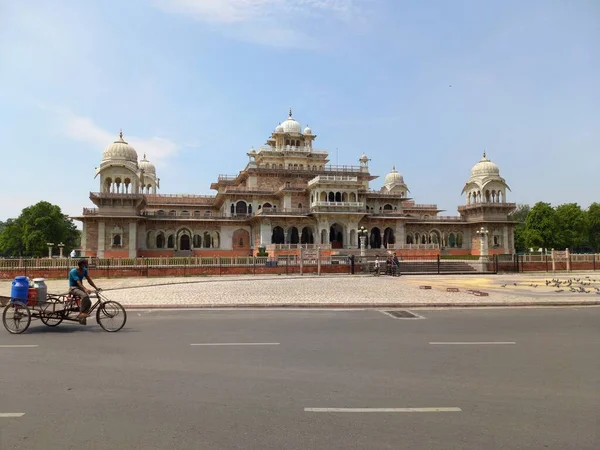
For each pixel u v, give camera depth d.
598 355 9.59
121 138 58.06
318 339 11.31
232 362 8.90
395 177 87.31
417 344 10.70
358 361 9.00
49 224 69.94
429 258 55.59
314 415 6.04
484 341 11.09
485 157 71.62
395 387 7.30
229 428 5.59
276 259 38.94
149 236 61.28
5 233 71.50
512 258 42.78
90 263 34.19
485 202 68.06
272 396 6.82
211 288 24.27
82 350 9.98
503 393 7.02
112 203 55.69
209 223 63.28
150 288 24.80
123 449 5.01
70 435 5.39
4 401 6.58
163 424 5.72
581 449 5.05
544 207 76.88
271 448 5.02
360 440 5.25
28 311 12.21
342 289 23.70
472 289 24.62
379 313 16.41
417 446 5.10
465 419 5.94
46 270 33.56
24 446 5.10
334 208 59.53
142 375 7.94
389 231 67.12
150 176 80.94
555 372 8.23
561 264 44.00
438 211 81.81
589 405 6.50
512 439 5.32
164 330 12.65
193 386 7.30
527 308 18.03
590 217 86.38
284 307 18.05
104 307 12.77
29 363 8.79
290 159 69.50
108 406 6.37
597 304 19.03
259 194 64.38
